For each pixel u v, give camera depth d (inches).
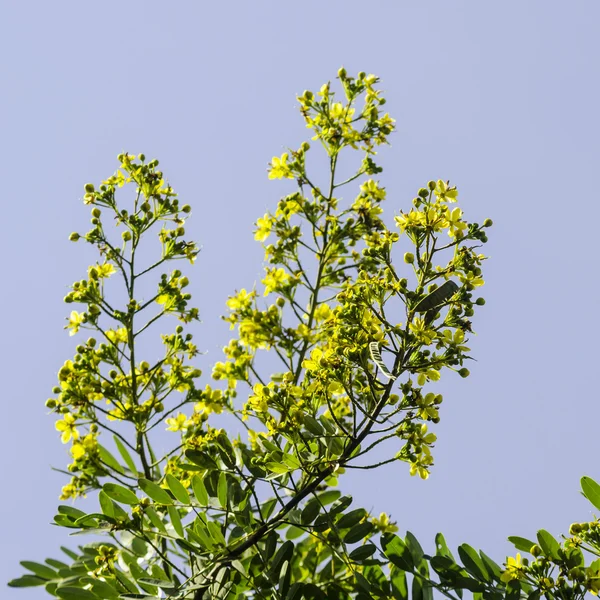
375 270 391.9
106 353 368.2
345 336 330.6
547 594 317.7
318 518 339.9
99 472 365.7
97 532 343.9
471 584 318.7
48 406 361.4
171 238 390.3
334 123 406.3
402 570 326.6
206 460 354.6
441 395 320.5
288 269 398.9
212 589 333.7
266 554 335.6
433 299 328.5
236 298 386.6
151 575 351.6
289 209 399.2
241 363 381.1
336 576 369.1
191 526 349.7
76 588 341.1
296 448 329.1
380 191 406.9
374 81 411.2
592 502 327.3
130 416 363.6
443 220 331.3
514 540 326.0
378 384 329.1
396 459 323.0
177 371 374.0
